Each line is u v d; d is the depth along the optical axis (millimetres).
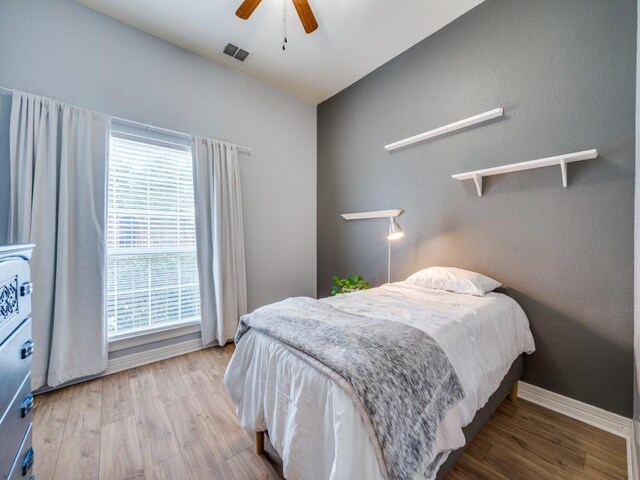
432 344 1069
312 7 2102
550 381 1757
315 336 1084
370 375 843
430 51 2408
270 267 3232
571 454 1337
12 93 1771
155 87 2391
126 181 2281
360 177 3092
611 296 1540
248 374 1292
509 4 1928
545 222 1775
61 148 1918
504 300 1735
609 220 1546
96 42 2111
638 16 1362
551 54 1744
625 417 1485
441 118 2338
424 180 2469
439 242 2361
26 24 1854
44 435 1472
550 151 1750
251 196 3053
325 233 3570
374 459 759
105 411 1684
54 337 1852
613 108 1529
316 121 3701
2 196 1770
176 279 2555
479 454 1335
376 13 2166
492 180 2021
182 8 2109
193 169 2557
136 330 2318
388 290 2000
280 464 1287
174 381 2043
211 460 1313
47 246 1851
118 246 2246
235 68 2883
